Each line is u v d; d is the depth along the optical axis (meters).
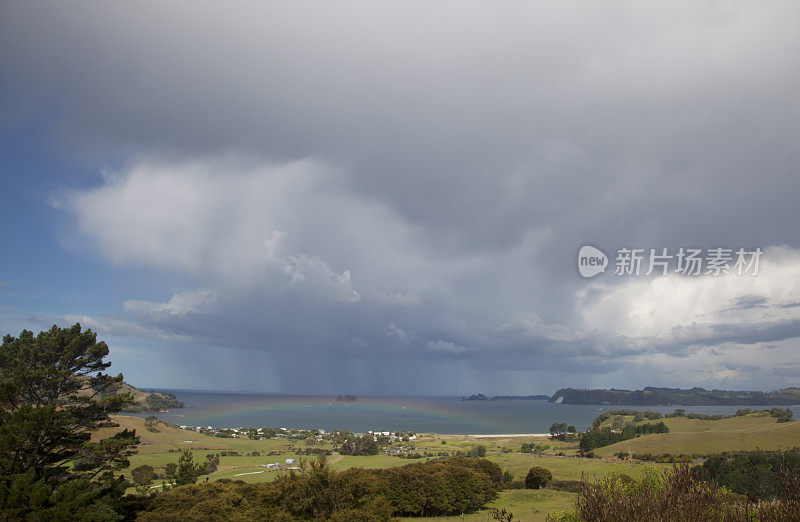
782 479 9.21
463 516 51.41
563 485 70.94
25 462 34.09
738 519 8.87
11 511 29.09
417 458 134.38
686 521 9.04
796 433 113.25
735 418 176.75
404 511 50.97
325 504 28.77
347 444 154.88
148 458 130.62
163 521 30.02
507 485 74.25
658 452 108.56
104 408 40.53
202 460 123.12
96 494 32.69
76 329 42.50
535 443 174.75
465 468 56.78
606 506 10.08
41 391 40.97
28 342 41.84
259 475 101.56
